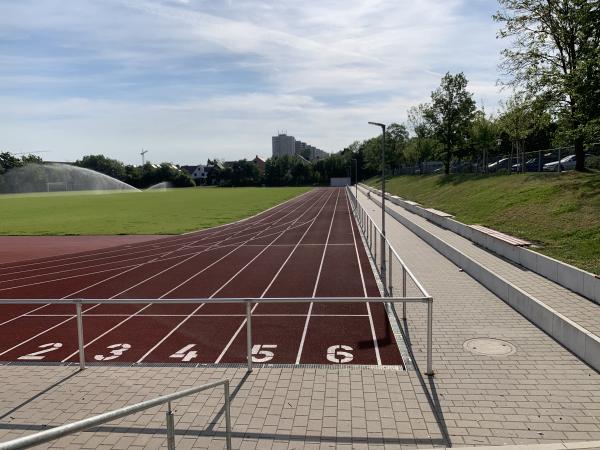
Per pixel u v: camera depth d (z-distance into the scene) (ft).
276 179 418.10
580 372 24.68
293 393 22.76
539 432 19.06
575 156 81.15
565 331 28.19
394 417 20.40
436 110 148.77
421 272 50.21
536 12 76.69
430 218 87.51
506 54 81.76
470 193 93.86
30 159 391.24
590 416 20.22
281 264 61.26
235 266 60.70
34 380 24.88
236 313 38.60
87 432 19.54
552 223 52.01
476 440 18.60
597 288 32.45
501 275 41.83
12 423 20.63
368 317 36.58
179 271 58.34
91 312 40.01
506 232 55.93
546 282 38.88
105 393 23.29
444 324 33.06
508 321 33.37
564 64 77.15
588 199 54.34
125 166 439.22
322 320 36.11
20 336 34.45
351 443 18.54
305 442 18.66
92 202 201.87
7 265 64.80
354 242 79.00
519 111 86.79
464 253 51.67
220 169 436.35
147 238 89.56
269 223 112.27
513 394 22.38
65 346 32.19
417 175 194.70
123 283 52.65
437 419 20.20
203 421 20.30
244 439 18.92
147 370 25.90
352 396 22.36
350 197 191.62
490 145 139.64
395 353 29.27
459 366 25.76
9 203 201.36
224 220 119.75
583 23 67.41
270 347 30.81
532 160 98.43
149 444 18.65
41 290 50.44
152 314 38.91
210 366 26.27
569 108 74.54
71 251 75.61
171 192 298.76
